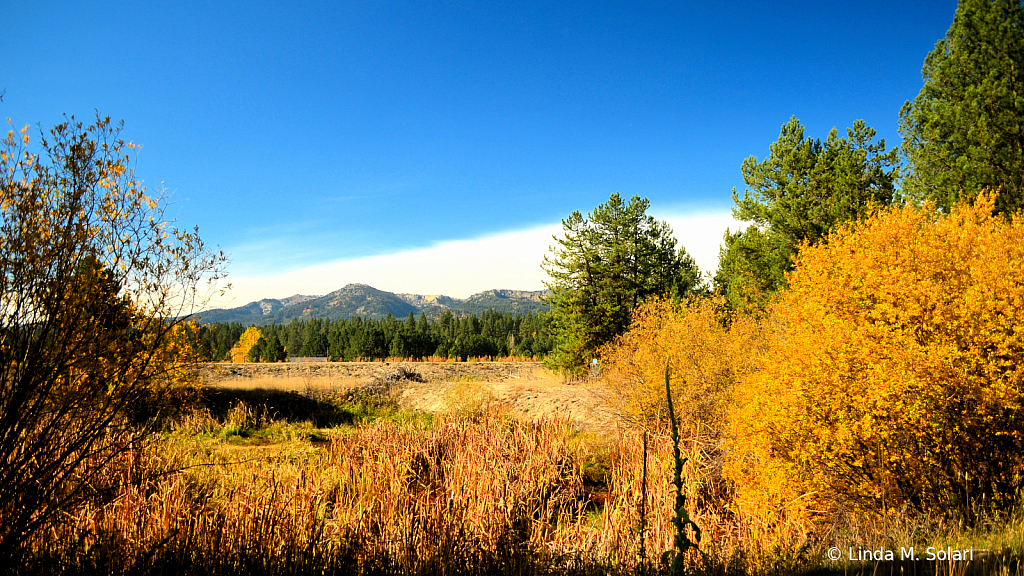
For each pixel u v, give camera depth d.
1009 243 7.04
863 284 7.24
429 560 4.83
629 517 6.55
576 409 15.77
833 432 6.69
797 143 18.55
